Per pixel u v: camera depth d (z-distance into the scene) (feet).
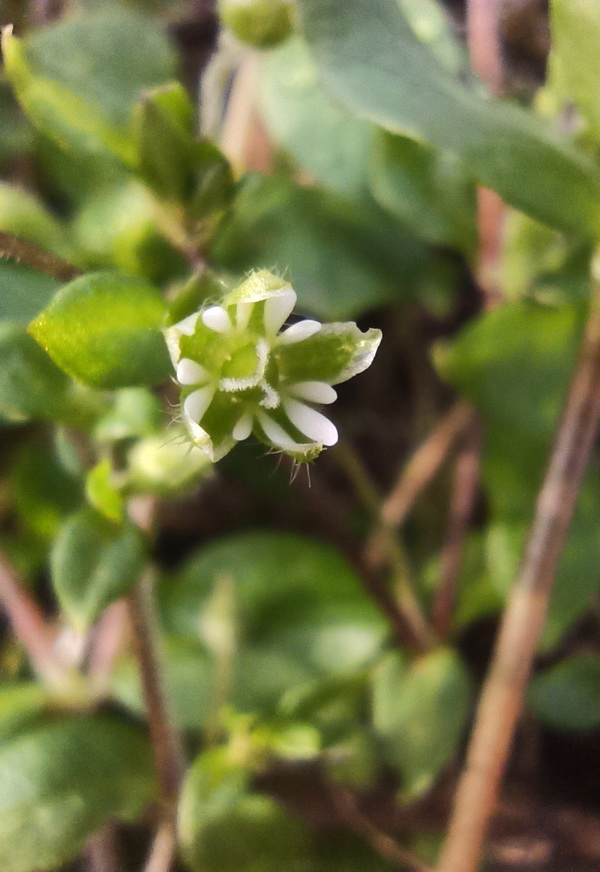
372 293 0.35
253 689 0.35
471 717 0.36
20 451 0.38
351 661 0.35
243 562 0.36
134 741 0.32
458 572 0.35
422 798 0.34
